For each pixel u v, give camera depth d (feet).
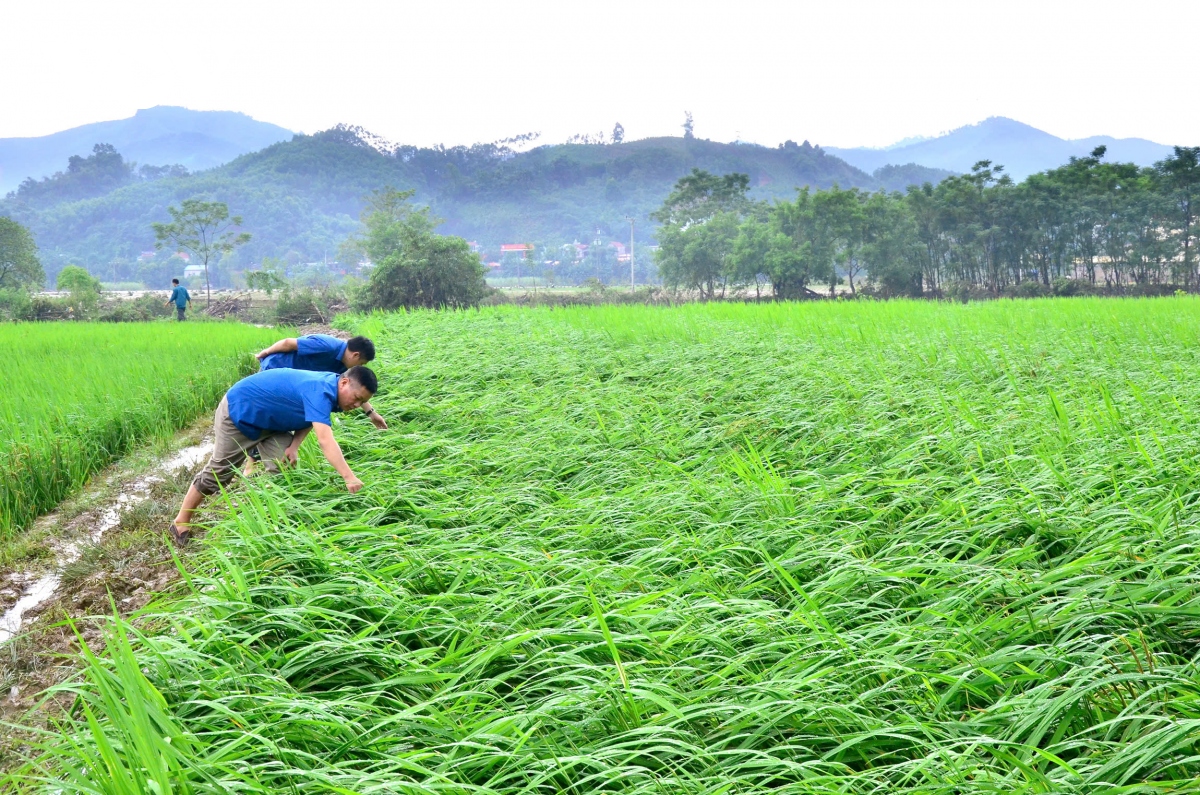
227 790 8.57
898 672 11.07
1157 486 16.90
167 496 23.54
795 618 12.50
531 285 489.67
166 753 8.57
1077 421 23.26
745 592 14.26
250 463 21.35
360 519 17.84
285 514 17.07
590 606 13.28
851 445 22.62
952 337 43.19
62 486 23.70
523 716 10.04
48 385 33.99
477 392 32.37
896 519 17.52
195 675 11.23
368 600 13.46
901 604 13.38
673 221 307.78
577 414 27.96
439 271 168.04
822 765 9.53
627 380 35.27
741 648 12.48
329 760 9.89
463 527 17.40
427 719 10.23
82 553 18.98
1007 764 9.53
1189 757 8.93
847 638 11.97
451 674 11.27
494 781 9.21
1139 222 204.85
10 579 18.25
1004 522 15.74
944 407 24.81
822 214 219.41
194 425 33.76
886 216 222.28
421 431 26.68
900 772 9.58
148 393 33.30
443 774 9.12
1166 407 24.34
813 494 18.12
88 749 9.73
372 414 23.91
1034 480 17.90
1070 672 10.47
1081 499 16.67
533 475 21.54
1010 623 12.17
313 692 11.51
